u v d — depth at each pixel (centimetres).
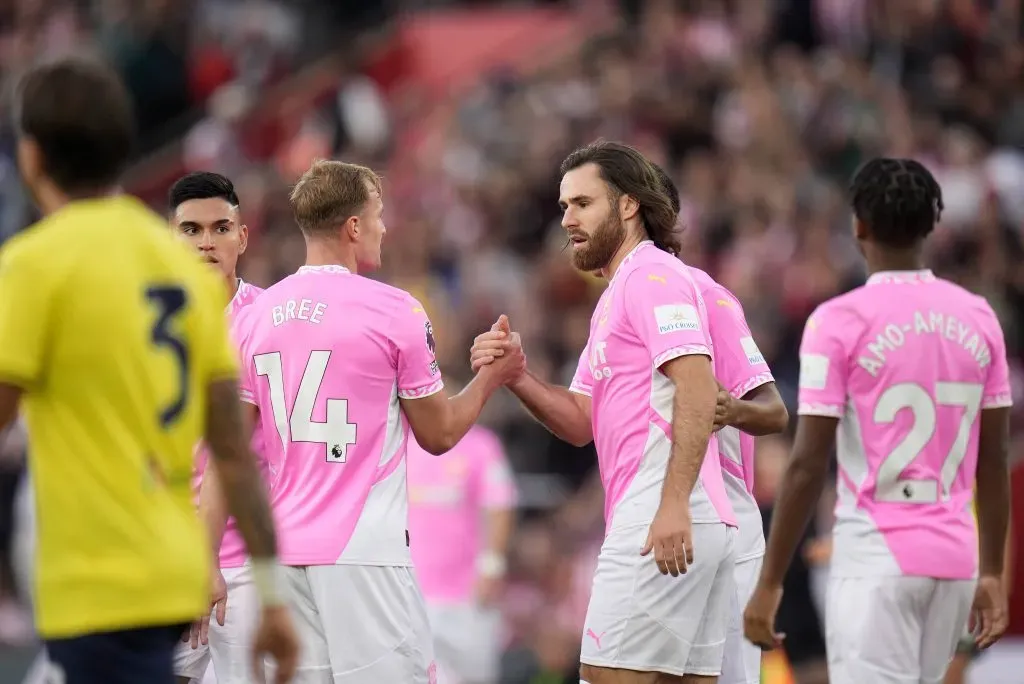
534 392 2053
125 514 1345
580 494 3956
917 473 1933
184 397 1391
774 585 1997
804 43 6425
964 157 5441
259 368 1895
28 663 3644
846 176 5575
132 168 6094
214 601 1936
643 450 1861
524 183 5634
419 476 3241
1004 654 3084
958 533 1934
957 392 1948
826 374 1953
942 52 6269
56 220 1372
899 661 1923
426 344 1902
